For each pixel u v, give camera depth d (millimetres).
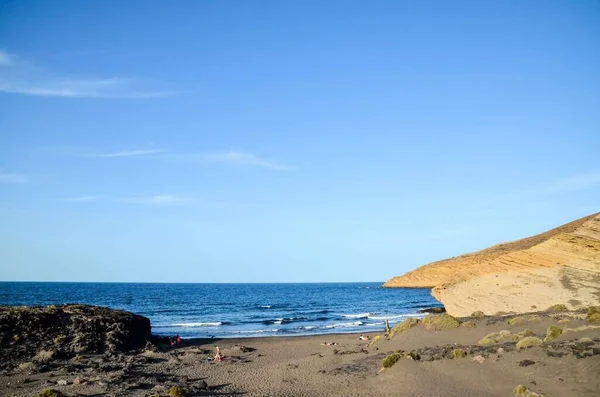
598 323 27516
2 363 31828
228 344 46094
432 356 26828
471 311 47812
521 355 23812
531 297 44094
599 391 17672
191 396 23984
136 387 25984
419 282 171875
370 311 90125
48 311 41750
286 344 46156
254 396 24156
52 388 25625
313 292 182875
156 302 114750
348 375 27609
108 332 40562
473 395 20453
